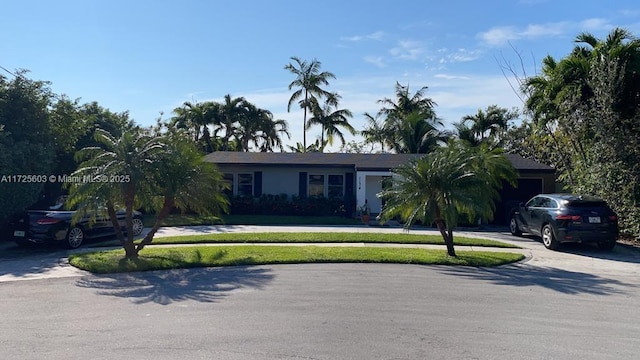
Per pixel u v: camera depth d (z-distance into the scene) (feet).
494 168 47.11
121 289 28.94
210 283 30.71
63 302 25.62
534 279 33.58
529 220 54.65
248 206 80.23
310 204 79.51
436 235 56.08
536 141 83.87
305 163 81.20
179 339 19.21
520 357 17.58
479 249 47.88
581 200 48.39
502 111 126.41
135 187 37.93
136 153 38.45
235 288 29.22
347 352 17.81
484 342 19.25
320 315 23.02
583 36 65.62
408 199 41.96
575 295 28.50
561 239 47.24
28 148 50.67
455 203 40.91
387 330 20.65
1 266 37.42
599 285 31.76
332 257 39.75
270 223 69.77
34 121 53.88
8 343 18.66
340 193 84.07
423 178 41.63
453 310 24.34
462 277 33.76
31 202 50.75
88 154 41.14
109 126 79.41
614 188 55.31
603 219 46.70
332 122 134.41
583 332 20.85
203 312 23.50
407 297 27.14
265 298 26.58
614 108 57.57
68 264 38.27
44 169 52.70
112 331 20.30
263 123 139.95
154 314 23.12
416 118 122.83
